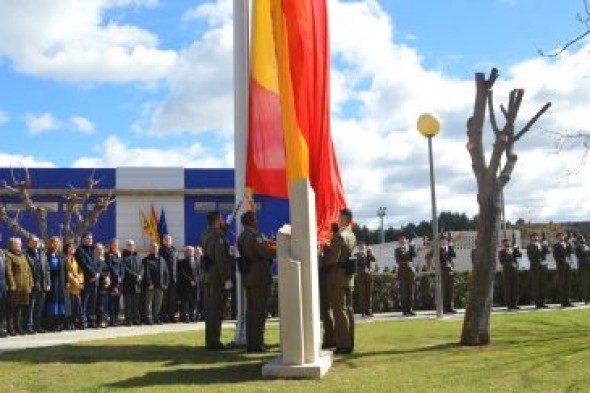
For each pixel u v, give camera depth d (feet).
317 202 42.75
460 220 176.55
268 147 42.29
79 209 87.71
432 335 43.62
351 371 30.12
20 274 50.26
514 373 28.73
